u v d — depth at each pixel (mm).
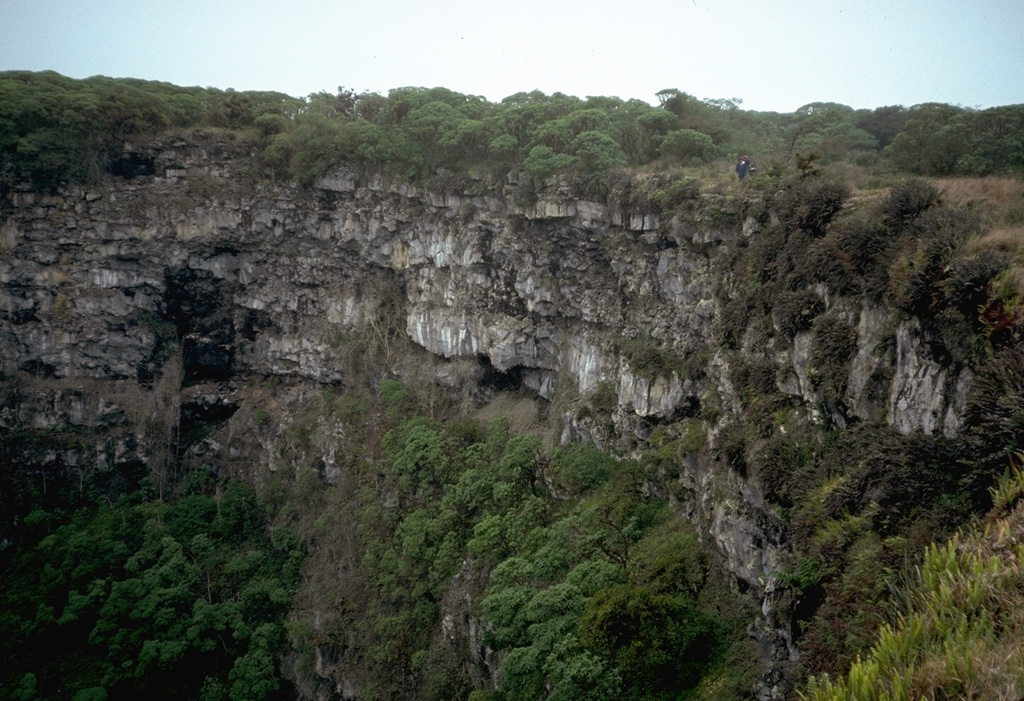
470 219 50156
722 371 29109
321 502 53000
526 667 23922
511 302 48656
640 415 36125
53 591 50406
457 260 51250
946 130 35469
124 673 44375
